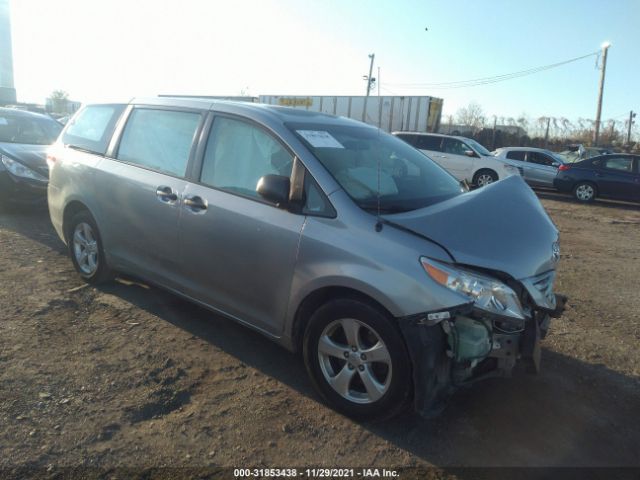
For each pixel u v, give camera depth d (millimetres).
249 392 3355
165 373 3494
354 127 4121
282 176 3238
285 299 3305
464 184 4297
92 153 4781
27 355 3586
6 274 5070
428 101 23812
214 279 3723
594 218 12375
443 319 2742
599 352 4297
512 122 37531
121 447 2760
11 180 7238
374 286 2846
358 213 3072
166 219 3977
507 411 3332
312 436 2959
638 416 3393
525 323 2998
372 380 2980
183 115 4152
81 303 4523
